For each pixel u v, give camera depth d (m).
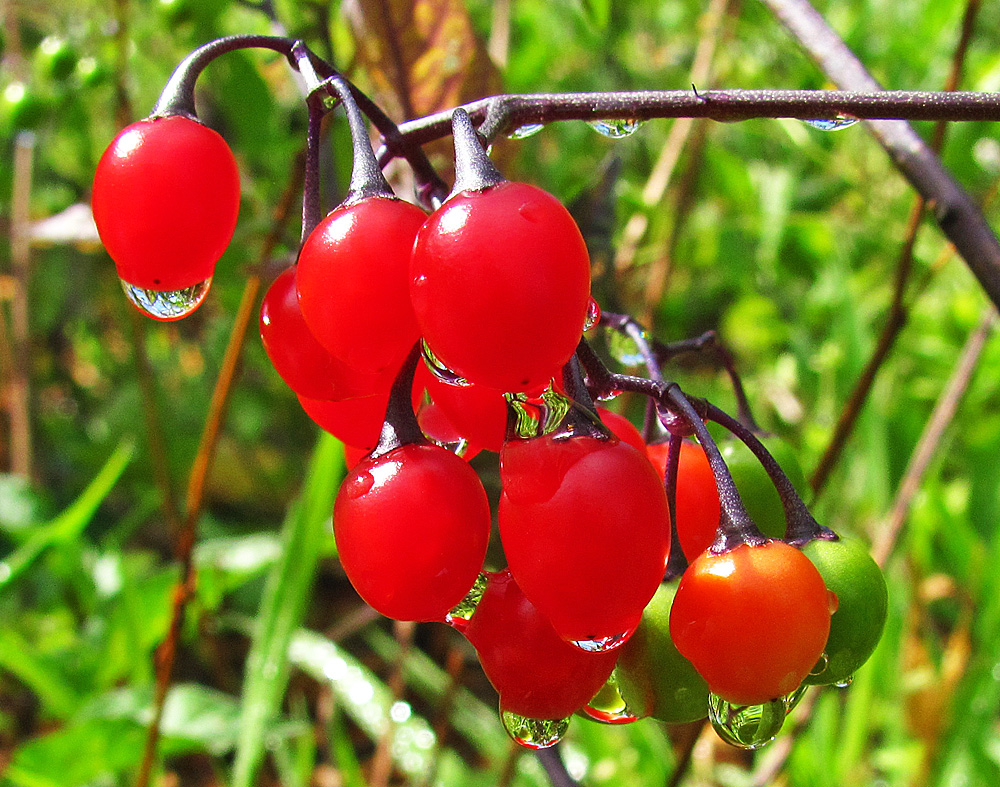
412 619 0.10
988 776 0.22
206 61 0.11
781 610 0.10
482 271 0.09
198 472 0.20
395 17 0.17
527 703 0.10
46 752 0.20
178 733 0.20
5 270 0.38
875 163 0.30
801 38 0.14
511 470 0.10
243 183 0.22
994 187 0.23
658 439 0.12
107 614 0.27
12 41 0.29
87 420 0.42
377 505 0.10
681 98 0.11
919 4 0.33
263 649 0.19
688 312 0.38
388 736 0.25
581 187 0.18
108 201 0.10
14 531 0.26
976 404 0.32
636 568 0.09
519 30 0.31
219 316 0.41
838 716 0.27
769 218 0.29
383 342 0.10
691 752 0.17
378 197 0.10
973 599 0.25
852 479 0.30
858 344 0.29
